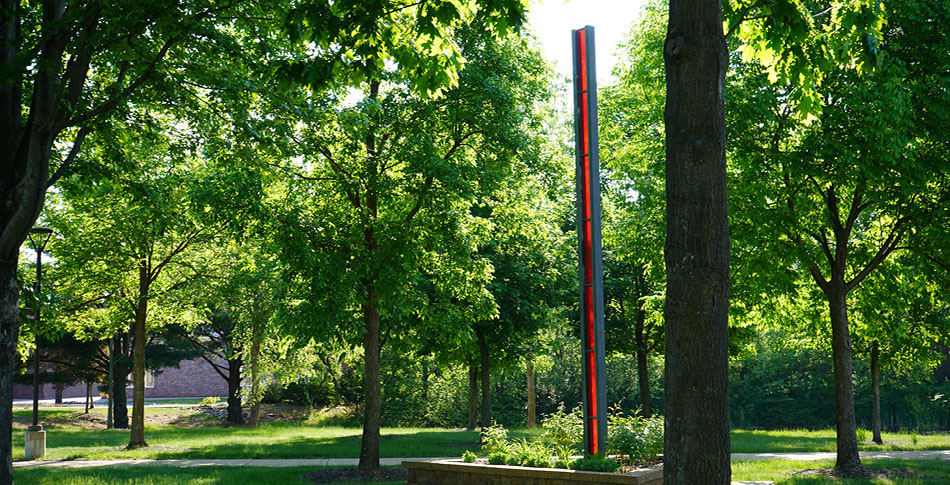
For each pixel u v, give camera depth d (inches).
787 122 639.8
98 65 487.5
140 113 526.3
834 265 694.5
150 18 395.9
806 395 2293.3
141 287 1014.4
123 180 520.1
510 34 737.6
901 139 547.5
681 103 220.4
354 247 664.4
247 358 1439.5
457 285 744.3
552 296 1125.7
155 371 1770.4
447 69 321.7
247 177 582.2
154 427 1644.9
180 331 1711.4
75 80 398.3
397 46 314.7
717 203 216.7
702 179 216.7
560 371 2146.9
